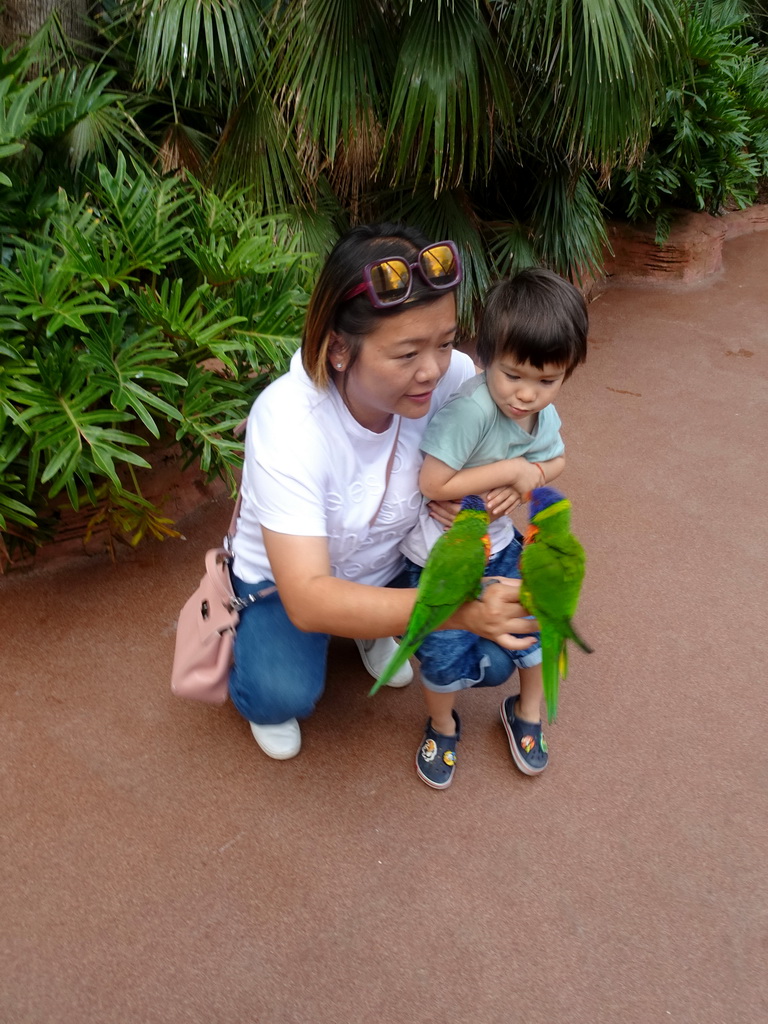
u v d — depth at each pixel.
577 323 1.43
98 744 1.95
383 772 1.91
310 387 1.41
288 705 1.76
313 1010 1.46
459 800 1.86
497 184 4.32
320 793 1.86
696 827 1.82
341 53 2.94
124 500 2.33
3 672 2.13
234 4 2.96
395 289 1.18
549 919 1.62
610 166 3.52
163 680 2.13
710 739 2.04
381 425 1.48
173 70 3.23
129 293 2.07
